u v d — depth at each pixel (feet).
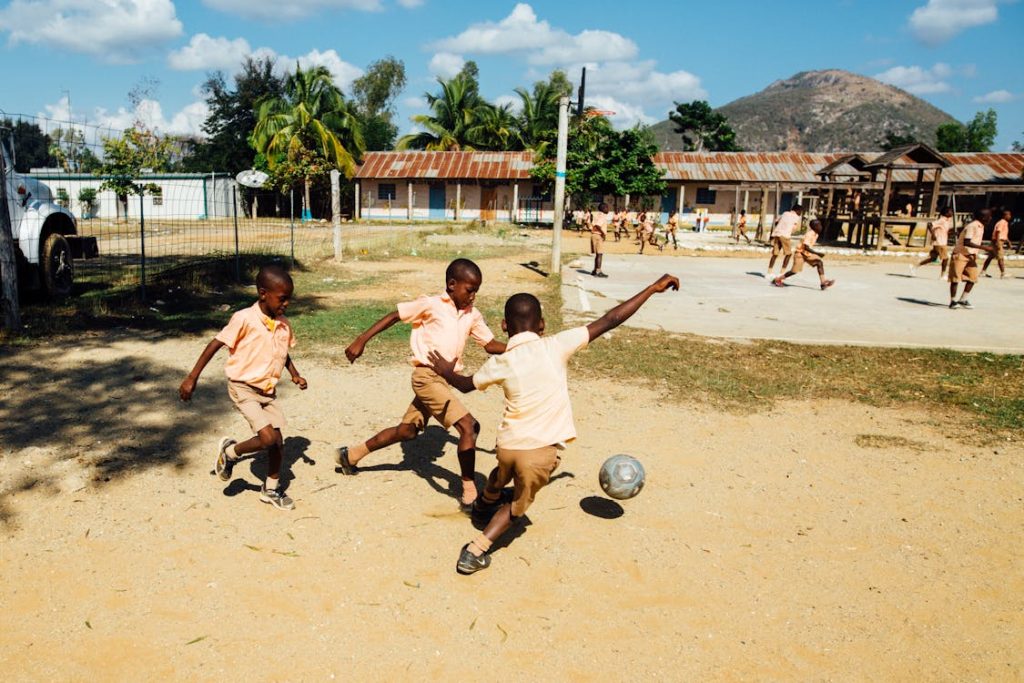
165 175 132.36
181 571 12.04
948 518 15.12
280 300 13.55
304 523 13.78
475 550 12.16
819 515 15.07
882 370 27.27
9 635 10.36
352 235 90.74
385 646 10.41
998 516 15.28
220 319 31.76
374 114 208.54
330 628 10.75
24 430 17.67
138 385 21.72
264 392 14.06
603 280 51.55
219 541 13.00
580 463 17.38
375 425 19.24
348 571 12.25
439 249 74.49
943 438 20.01
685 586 12.28
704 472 17.10
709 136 227.40
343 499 14.84
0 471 15.26
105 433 17.74
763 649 10.71
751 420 21.08
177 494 14.70
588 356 27.61
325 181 142.41
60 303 33.04
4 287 26.73
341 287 43.91
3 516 13.51
